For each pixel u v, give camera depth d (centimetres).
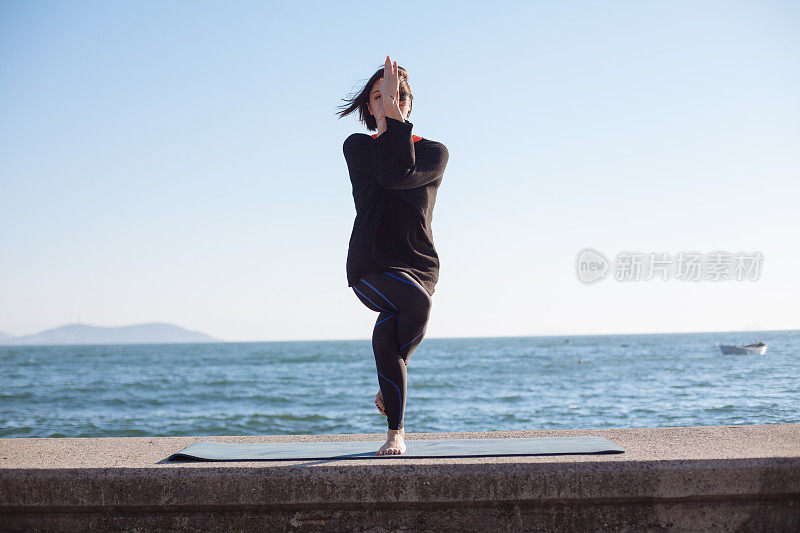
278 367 5319
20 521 233
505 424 1464
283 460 244
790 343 8256
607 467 228
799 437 283
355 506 229
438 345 14312
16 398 2286
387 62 253
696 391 2128
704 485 228
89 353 11319
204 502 227
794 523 235
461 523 230
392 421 260
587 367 4138
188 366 5638
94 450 279
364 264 263
